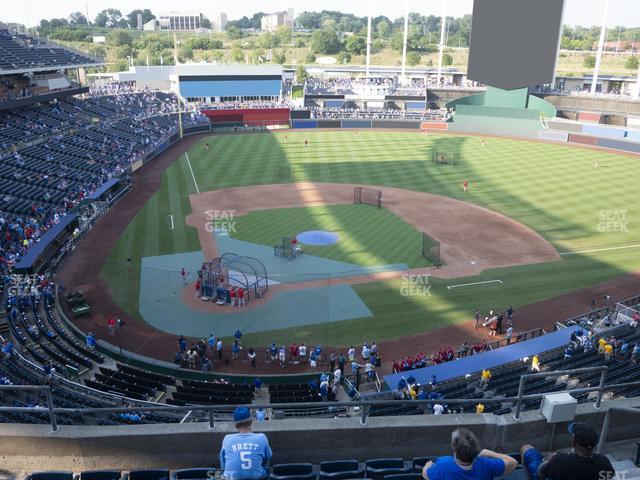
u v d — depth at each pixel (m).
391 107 117.00
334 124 104.00
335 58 178.00
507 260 41.19
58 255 41.00
